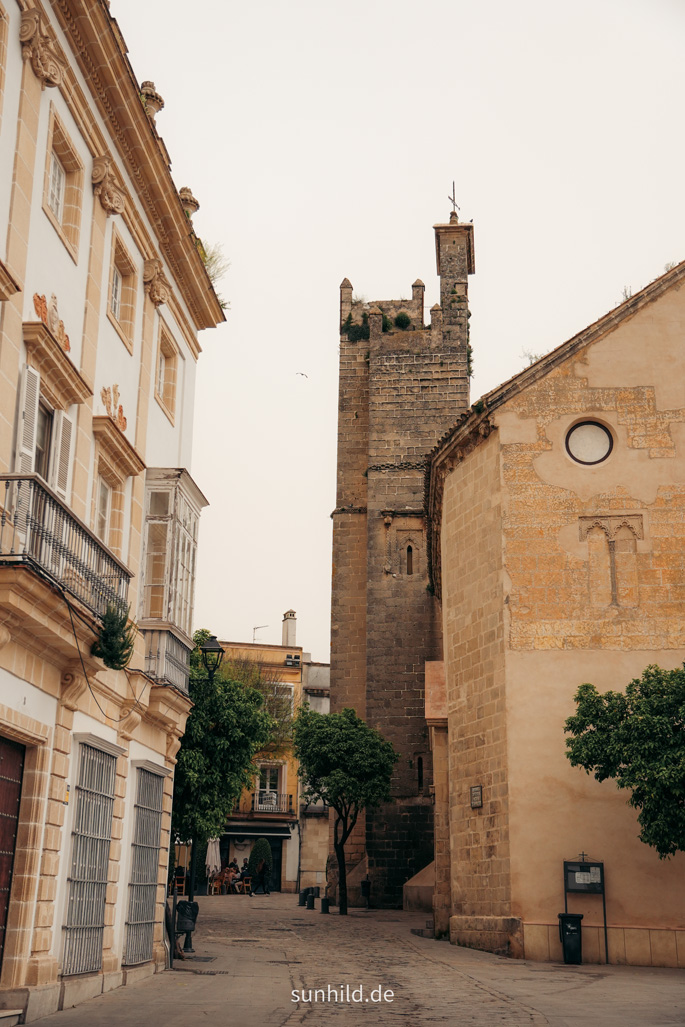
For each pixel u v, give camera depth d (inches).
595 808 820.0
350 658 1604.3
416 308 1727.4
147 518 700.7
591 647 855.7
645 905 796.0
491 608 893.8
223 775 963.3
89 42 561.0
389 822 1467.8
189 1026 426.0
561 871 812.0
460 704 933.2
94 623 506.6
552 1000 549.6
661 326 918.4
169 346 778.8
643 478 887.1
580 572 873.5
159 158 674.8
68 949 517.7
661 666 844.6
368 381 1721.2
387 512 1598.2
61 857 518.0
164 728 720.3
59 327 533.3
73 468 555.5
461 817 910.4
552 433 905.5
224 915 1327.5
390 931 1071.0
